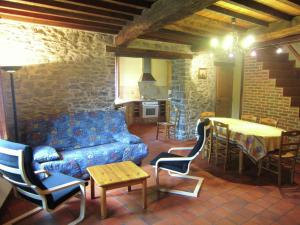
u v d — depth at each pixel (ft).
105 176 8.68
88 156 11.16
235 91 21.03
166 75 29.40
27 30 11.70
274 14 10.84
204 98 19.70
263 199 9.73
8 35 11.25
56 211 8.79
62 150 11.74
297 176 12.08
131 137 12.99
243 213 8.69
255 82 17.95
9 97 11.48
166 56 17.22
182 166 10.13
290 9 10.68
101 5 9.37
